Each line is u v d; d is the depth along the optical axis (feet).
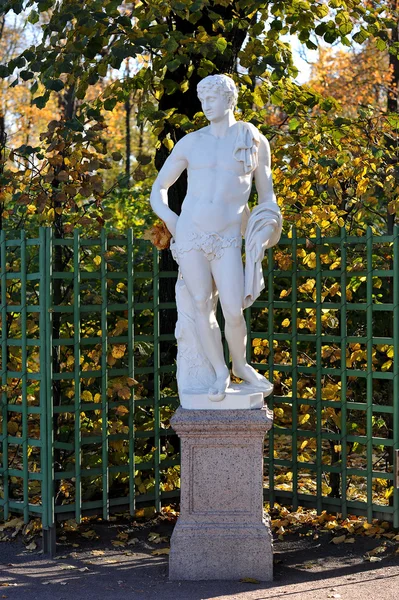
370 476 19.49
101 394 19.98
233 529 17.25
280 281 23.53
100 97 24.38
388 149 24.09
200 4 20.76
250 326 21.27
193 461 17.42
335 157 22.79
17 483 22.81
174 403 21.30
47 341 18.97
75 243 19.33
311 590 16.40
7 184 21.61
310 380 21.88
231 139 17.34
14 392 20.39
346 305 19.88
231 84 17.33
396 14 25.76
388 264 21.18
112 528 20.71
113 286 21.74
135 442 20.89
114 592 16.48
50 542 18.90
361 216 22.26
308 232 22.22
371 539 19.76
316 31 24.58
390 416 22.25
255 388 17.78
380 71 55.01
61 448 19.67
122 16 21.67
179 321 17.93
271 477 21.03
